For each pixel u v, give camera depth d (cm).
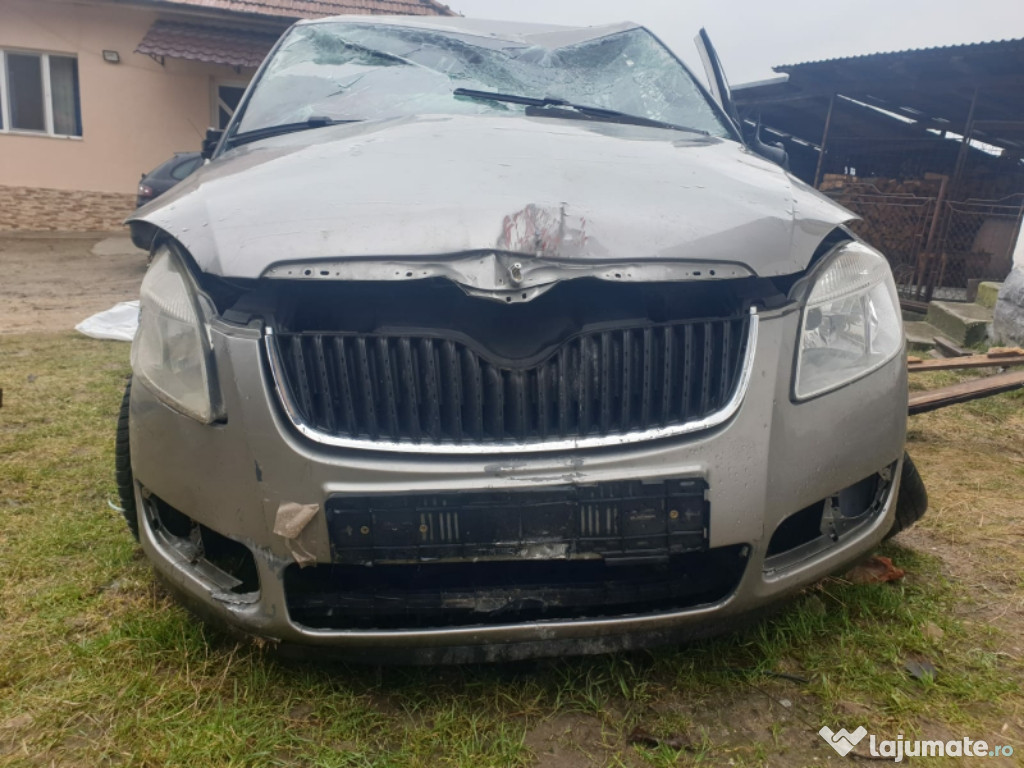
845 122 1275
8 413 404
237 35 1327
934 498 299
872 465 192
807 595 217
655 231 172
